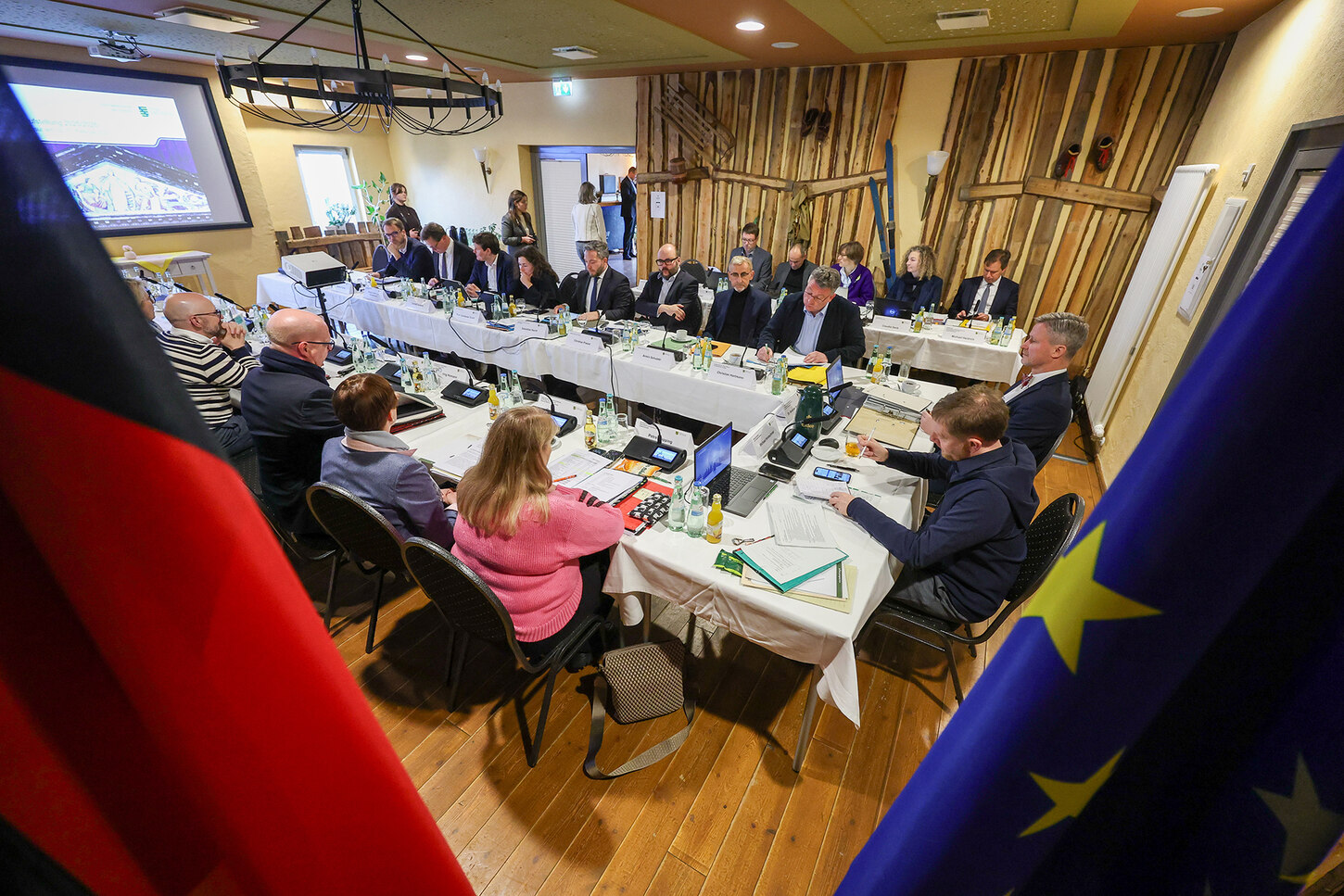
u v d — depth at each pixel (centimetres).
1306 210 26
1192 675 37
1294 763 35
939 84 482
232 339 290
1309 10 254
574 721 199
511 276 471
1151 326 365
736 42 422
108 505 21
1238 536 30
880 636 237
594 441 235
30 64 479
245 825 32
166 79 558
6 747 25
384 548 184
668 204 646
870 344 416
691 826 168
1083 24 345
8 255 15
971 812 42
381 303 457
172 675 26
